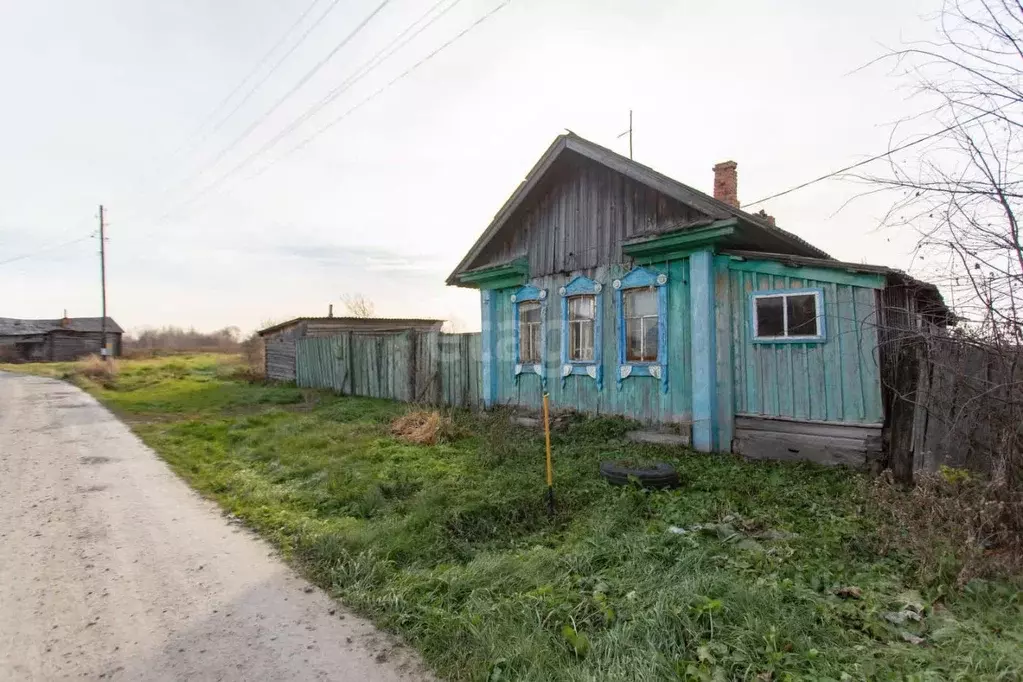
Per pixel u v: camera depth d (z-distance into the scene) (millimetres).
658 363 8844
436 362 13977
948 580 3641
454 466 7492
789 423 7305
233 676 2898
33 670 2975
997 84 3738
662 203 8867
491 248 12375
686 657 2816
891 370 6328
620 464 6602
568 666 2760
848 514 5035
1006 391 3980
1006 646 2818
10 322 49344
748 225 7770
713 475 6699
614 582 3670
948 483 4215
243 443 9469
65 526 5371
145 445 9547
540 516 5473
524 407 11492
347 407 13812
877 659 2781
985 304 3896
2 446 9555
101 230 41094
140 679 2889
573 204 10484
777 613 3137
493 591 3643
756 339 7641
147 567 4363
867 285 6578
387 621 3410
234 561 4480
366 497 5996
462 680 2805
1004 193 3734
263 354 25141
